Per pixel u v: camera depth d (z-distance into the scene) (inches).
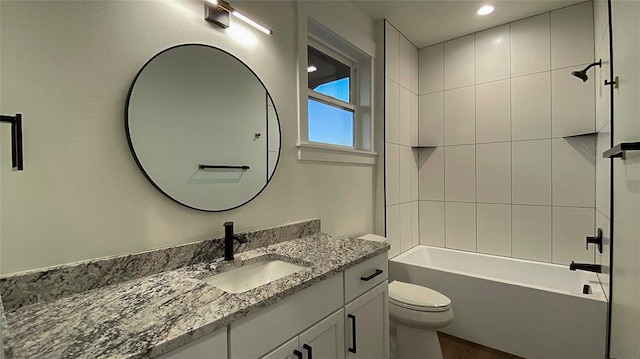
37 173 33.5
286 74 65.5
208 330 28.2
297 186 68.3
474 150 105.2
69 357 22.6
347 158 82.8
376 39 95.3
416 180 116.0
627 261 43.4
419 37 107.5
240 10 55.9
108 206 39.1
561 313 70.8
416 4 85.8
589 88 84.7
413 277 93.6
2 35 31.5
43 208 33.9
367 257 53.4
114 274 38.7
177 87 46.5
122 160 40.4
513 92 97.2
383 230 95.0
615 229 51.9
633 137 39.5
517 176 97.2
